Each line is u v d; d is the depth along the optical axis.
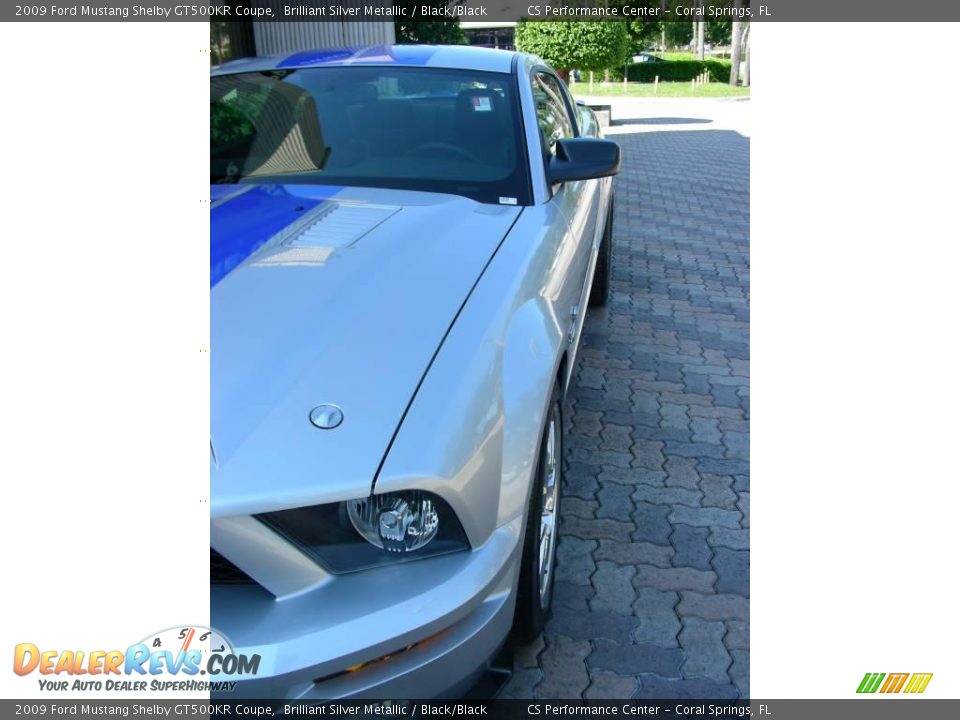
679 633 2.28
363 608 1.50
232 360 1.69
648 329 4.75
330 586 1.53
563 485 3.04
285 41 8.04
